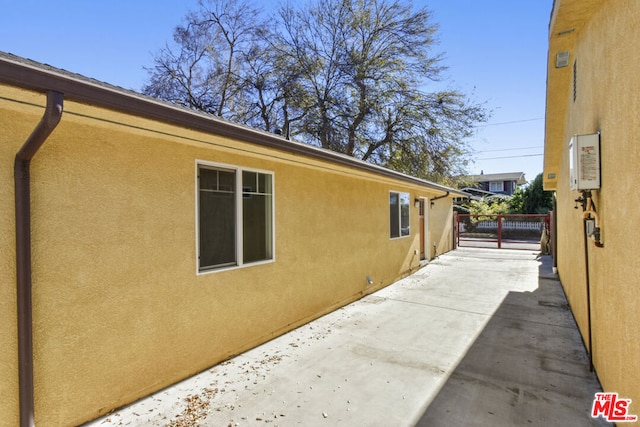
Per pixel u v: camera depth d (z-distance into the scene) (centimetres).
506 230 1922
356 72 1609
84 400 266
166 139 319
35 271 240
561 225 748
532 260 1151
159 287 321
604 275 297
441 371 356
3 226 225
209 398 304
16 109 225
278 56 1647
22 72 172
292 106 1633
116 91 213
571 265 547
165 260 326
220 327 382
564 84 521
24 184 231
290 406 292
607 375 291
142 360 306
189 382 335
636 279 214
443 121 1538
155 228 317
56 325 250
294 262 498
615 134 254
